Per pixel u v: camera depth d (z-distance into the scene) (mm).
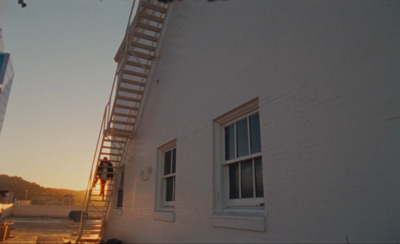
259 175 4750
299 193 3768
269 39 4777
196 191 6020
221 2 6273
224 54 5879
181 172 6734
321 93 3736
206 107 6180
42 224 20984
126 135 10078
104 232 11508
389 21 3123
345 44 3549
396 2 3088
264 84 4707
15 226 18641
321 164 3561
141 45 9023
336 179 3359
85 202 10828
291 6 4457
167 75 8344
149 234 7848
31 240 11570
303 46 4129
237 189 5195
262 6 5062
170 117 7746
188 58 7297
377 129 3051
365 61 3293
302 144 3857
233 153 5402
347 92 3424
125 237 9555
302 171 3787
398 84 2943
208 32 6594
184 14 7902
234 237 4750
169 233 6836
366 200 3025
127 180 10297
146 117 9375
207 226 5477
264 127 4535
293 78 4191
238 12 5676
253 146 4953
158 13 9758
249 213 4680
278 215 4016
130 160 10273
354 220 3104
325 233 3371
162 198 7871
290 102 4164
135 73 9203
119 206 11172
